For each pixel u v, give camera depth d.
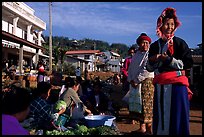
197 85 12.57
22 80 14.70
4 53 24.80
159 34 3.82
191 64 3.69
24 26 35.47
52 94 8.08
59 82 15.93
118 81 26.27
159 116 3.66
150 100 5.58
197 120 8.09
